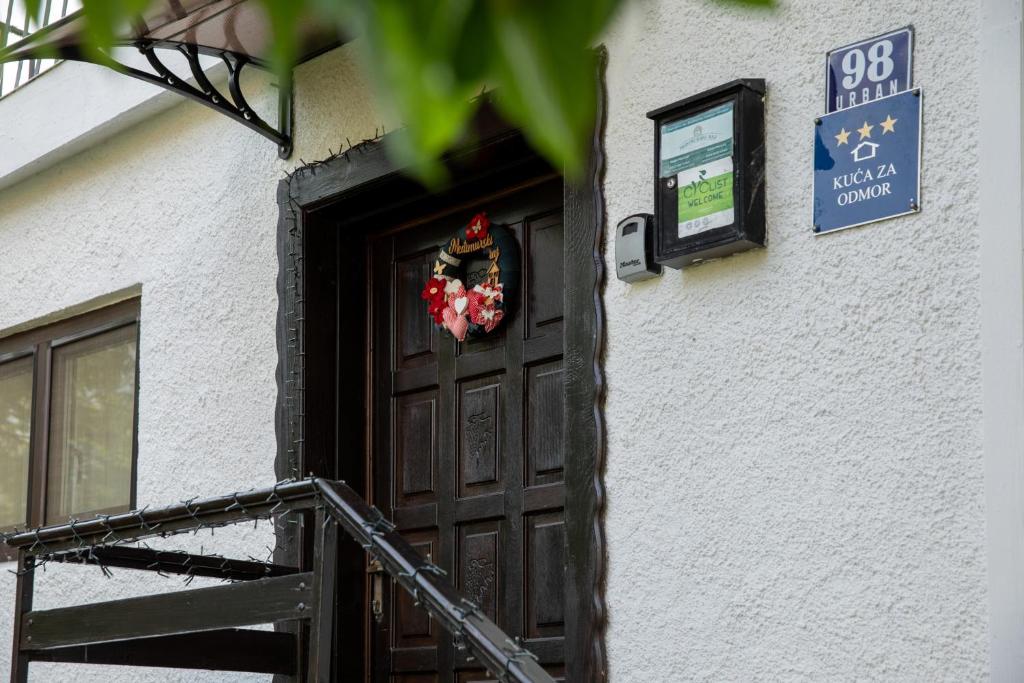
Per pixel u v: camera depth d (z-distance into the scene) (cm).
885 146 309
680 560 335
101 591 520
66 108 558
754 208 328
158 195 525
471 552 428
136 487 515
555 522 404
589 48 55
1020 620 271
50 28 248
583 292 368
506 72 54
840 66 320
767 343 325
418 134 54
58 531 364
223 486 475
